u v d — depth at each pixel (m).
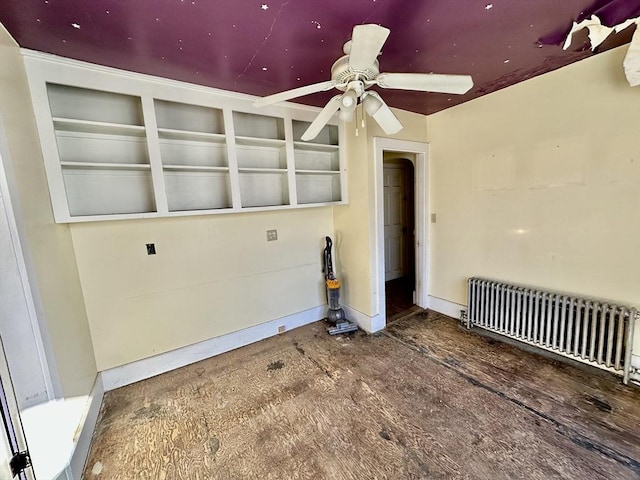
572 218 2.29
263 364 2.62
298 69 2.01
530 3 1.39
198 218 2.65
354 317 3.39
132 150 2.30
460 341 2.84
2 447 1.09
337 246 3.54
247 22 1.46
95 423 1.94
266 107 2.63
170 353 2.60
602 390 2.03
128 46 1.67
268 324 3.18
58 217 1.82
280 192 3.12
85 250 2.17
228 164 2.47
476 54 1.92
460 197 3.11
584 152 2.17
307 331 3.28
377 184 3.03
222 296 2.85
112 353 2.33
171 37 1.59
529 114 2.44
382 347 2.82
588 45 1.85
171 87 2.16
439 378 2.28
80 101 2.09
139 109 2.29
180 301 2.62
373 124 2.92
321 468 1.56
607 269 2.14
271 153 3.02
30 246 1.40
